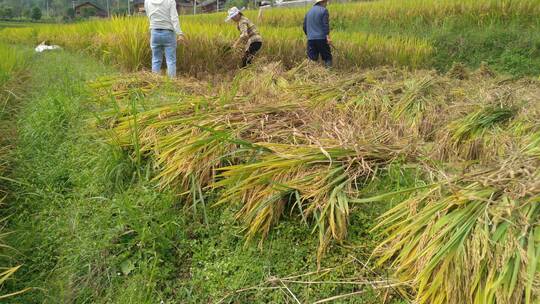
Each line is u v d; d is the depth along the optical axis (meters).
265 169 3.36
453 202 2.61
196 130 4.00
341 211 2.94
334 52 10.15
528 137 3.35
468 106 4.50
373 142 3.66
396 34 12.77
